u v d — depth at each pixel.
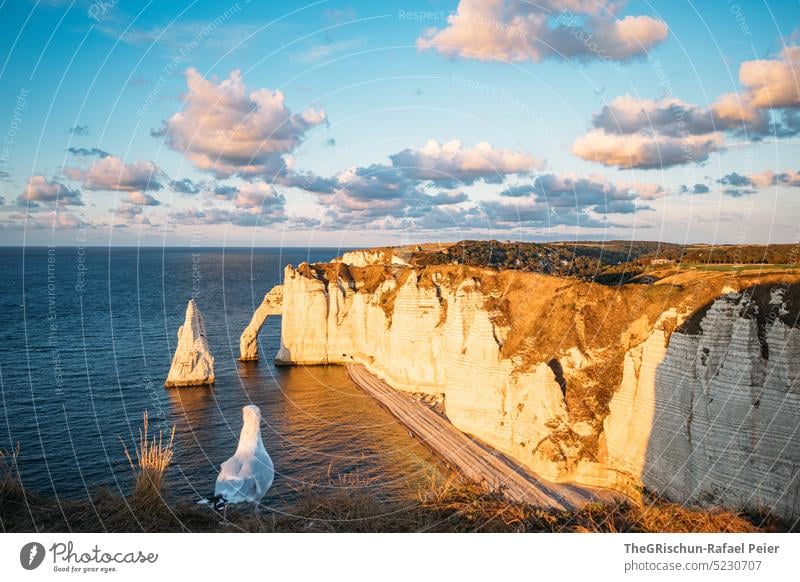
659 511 14.21
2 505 12.00
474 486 14.81
